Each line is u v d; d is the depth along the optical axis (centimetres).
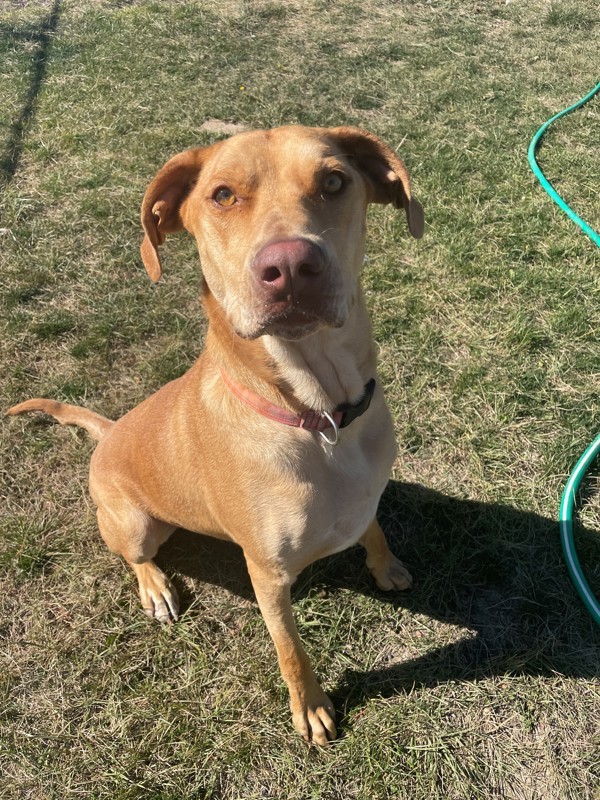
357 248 54
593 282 108
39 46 191
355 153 59
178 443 64
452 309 106
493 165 135
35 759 67
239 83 169
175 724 69
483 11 203
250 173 50
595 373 95
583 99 154
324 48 185
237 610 77
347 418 56
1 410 98
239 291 48
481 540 80
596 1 206
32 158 146
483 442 88
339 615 75
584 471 83
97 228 126
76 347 105
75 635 76
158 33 195
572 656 70
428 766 64
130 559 76
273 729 67
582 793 61
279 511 56
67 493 89
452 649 72
